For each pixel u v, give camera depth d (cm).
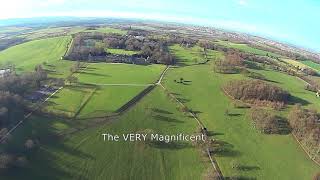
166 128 13488
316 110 15438
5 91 14375
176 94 16375
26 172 10644
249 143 12900
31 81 16088
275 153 12412
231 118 14538
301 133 13438
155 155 11881
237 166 11512
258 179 11019
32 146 11588
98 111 14100
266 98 16150
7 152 11250
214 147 12450
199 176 11000
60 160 11288
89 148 11988
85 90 15975
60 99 14950
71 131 12769
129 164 11375
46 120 13262
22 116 13250
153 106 15025
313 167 11756
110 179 10675
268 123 13988
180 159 11769
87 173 10831
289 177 11200
